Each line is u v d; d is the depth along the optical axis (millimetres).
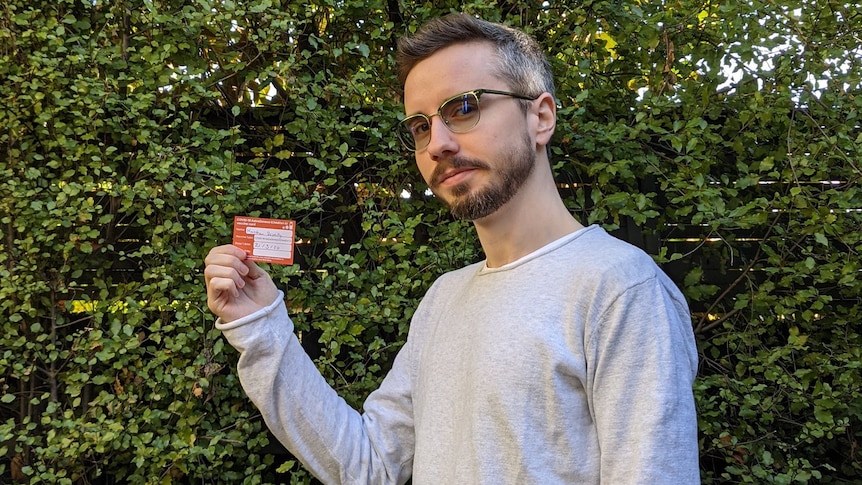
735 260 1978
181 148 1683
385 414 1048
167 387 1688
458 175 835
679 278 1964
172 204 1698
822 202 1802
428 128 878
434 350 936
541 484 706
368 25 1878
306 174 1942
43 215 1592
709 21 1895
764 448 1761
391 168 1812
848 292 1839
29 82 1655
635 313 711
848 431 1897
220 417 1728
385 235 1851
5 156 1717
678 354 702
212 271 935
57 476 1595
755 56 1816
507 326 796
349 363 1851
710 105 1870
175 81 1733
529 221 875
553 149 1837
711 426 1739
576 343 736
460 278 1039
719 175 1979
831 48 1748
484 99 827
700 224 1896
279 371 942
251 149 1829
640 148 1870
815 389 1693
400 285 1765
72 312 1695
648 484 623
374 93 1871
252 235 997
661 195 1985
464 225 1789
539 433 729
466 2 1822
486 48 860
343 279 1785
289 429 945
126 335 1665
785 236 1793
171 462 1673
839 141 1730
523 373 749
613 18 1866
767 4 1771
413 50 892
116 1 1722
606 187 1899
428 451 855
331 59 1893
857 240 1709
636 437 656
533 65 903
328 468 970
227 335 932
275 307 980
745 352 1852
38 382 1744
